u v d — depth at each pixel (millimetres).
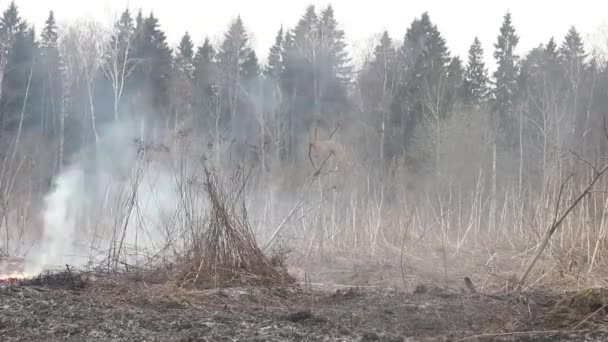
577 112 28297
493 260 9945
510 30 38719
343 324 5578
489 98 37250
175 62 35156
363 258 11172
